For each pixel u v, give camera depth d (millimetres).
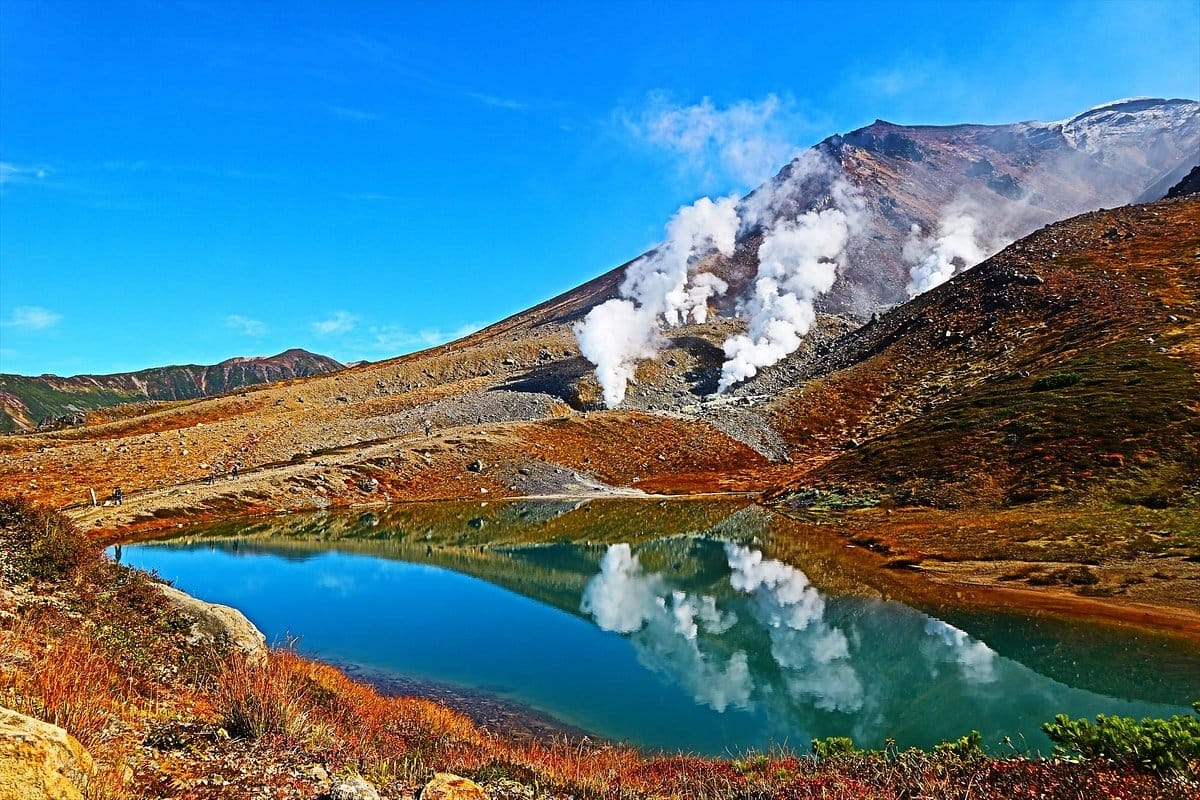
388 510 83812
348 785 7652
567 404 142375
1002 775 9953
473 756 12477
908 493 59781
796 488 76312
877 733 19922
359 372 196500
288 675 13227
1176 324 77000
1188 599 28797
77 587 15750
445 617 35625
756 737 20125
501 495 95312
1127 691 21359
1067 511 45844
